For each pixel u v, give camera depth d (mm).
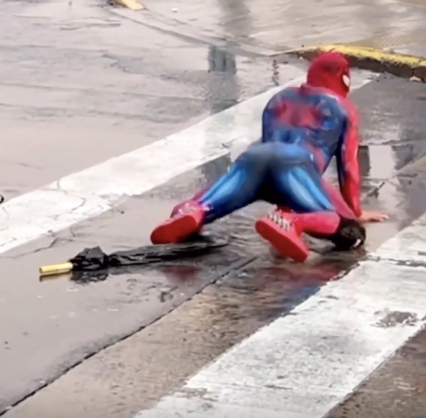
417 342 7441
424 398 6656
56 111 14047
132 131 13133
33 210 10211
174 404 6574
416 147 12461
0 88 15242
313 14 20641
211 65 16891
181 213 9109
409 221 9898
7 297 8195
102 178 11242
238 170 9117
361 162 11789
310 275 8625
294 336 7531
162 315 7875
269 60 17312
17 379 6875
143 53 17656
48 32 19250
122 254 8930
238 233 9586
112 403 6590
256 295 8242
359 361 7145
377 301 8133
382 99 14906
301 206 8930
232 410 6500
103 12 21250
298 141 9195
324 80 9406
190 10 21266
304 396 6668
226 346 7367
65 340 7441
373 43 17906
